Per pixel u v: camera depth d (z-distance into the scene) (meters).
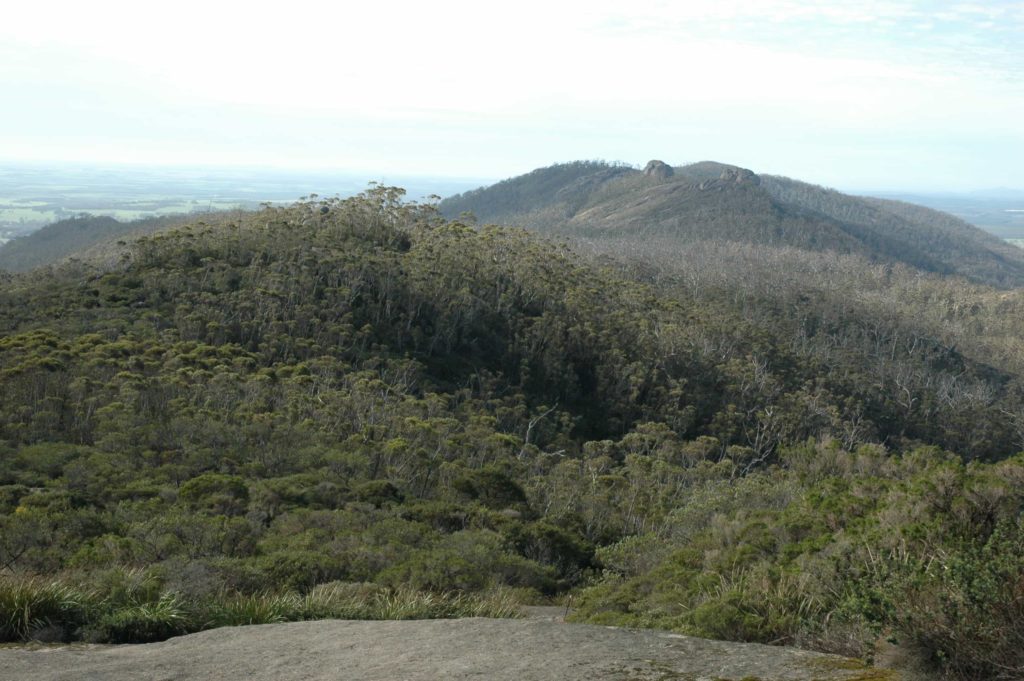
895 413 85.94
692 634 5.65
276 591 11.88
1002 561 3.94
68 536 21.88
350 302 74.69
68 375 51.75
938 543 5.54
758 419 72.06
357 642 5.15
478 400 64.88
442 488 40.22
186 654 5.08
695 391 75.88
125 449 41.28
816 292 134.75
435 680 4.18
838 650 4.54
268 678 4.43
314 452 43.66
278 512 31.95
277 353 64.06
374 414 52.88
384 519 29.66
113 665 4.80
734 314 103.88
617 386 73.88
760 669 3.99
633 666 4.16
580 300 84.50
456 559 19.62
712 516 21.89
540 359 76.19
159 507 30.03
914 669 3.81
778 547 10.17
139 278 75.88
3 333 61.38
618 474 50.47
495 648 4.74
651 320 87.56
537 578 23.14
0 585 6.04
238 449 43.28
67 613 6.03
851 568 5.50
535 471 50.16
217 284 73.81
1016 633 3.64
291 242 87.75
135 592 6.69
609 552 22.81
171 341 62.50
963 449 84.69
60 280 78.75
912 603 3.95
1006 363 127.00
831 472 19.39
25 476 35.75
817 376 87.94
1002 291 166.38
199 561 12.20
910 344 119.19
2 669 4.73
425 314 77.50
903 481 10.98
